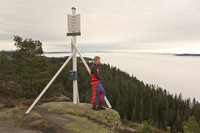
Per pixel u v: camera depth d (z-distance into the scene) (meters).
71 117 4.45
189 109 60.66
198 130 18.75
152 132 5.08
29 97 12.42
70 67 63.31
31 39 15.09
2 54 28.44
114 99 60.44
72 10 5.22
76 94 5.60
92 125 4.07
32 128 3.68
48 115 4.55
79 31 5.17
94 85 4.63
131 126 7.04
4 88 10.91
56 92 16.61
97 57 4.57
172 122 52.53
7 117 4.35
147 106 57.69
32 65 13.55
